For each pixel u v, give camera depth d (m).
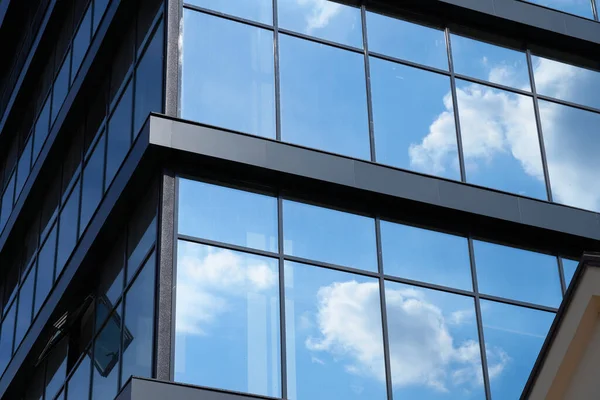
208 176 23.36
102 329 25.08
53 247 30.17
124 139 25.67
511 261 25.88
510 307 25.27
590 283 13.98
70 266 27.08
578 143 28.34
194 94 24.16
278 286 22.83
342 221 24.30
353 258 24.00
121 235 25.12
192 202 22.94
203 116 24.00
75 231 28.14
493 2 28.77
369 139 25.62
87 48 29.70
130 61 26.80
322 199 24.31
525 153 27.53
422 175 25.34
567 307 14.21
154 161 23.22
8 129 38.09
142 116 24.81
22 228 33.88
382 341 23.38
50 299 28.36
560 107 28.72
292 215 23.78
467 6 28.28
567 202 27.36
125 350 22.98
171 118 23.22
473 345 24.36
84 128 29.70
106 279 25.52
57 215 30.52
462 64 27.95
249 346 21.94
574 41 29.55
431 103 26.92
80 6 31.94
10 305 34.00
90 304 26.56
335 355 22.72
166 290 21.75
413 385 23.28
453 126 26.95
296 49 25.80
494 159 27.06
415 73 27.11
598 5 30.66
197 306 21.86
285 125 24.81
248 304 22.34
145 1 26.75
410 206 25.05
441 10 28.17
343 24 26.75
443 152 26.47
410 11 27.91
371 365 23.00
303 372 22.23
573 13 30.17
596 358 13.91
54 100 32.94
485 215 25.59
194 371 21.23
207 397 20.53
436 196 25.23
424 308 24.23
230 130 23.62
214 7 25.33
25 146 36.00
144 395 20.02
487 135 27.30
